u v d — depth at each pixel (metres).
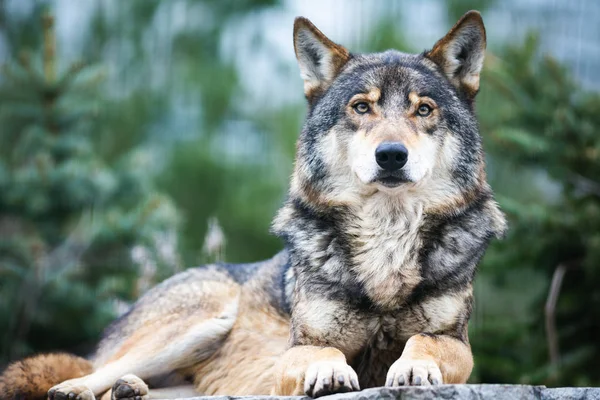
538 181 31.30
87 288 21.80
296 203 14.51
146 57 38.41
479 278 21.31
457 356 12.77
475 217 14.02
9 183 22.38
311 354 12.56
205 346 15.34
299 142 14.82
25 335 21.59
